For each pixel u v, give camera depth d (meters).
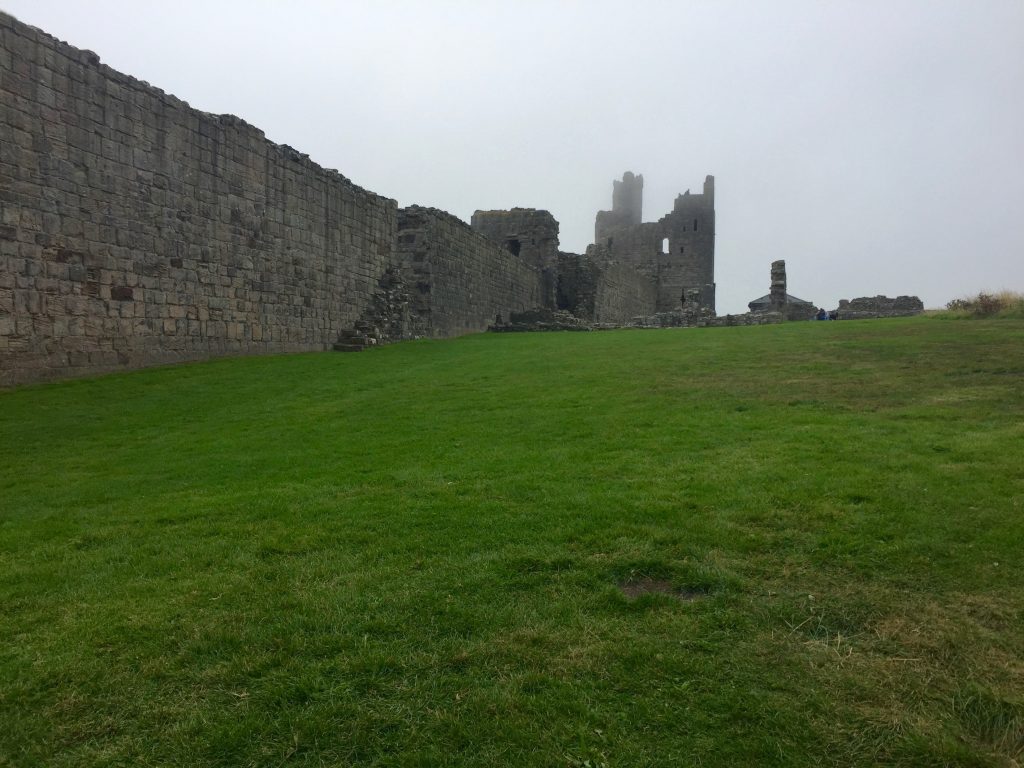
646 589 5.43
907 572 5.40
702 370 16.61
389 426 12.23
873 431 9.58
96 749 3.84
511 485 8.02
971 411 10.53
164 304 19.42
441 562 5.93
